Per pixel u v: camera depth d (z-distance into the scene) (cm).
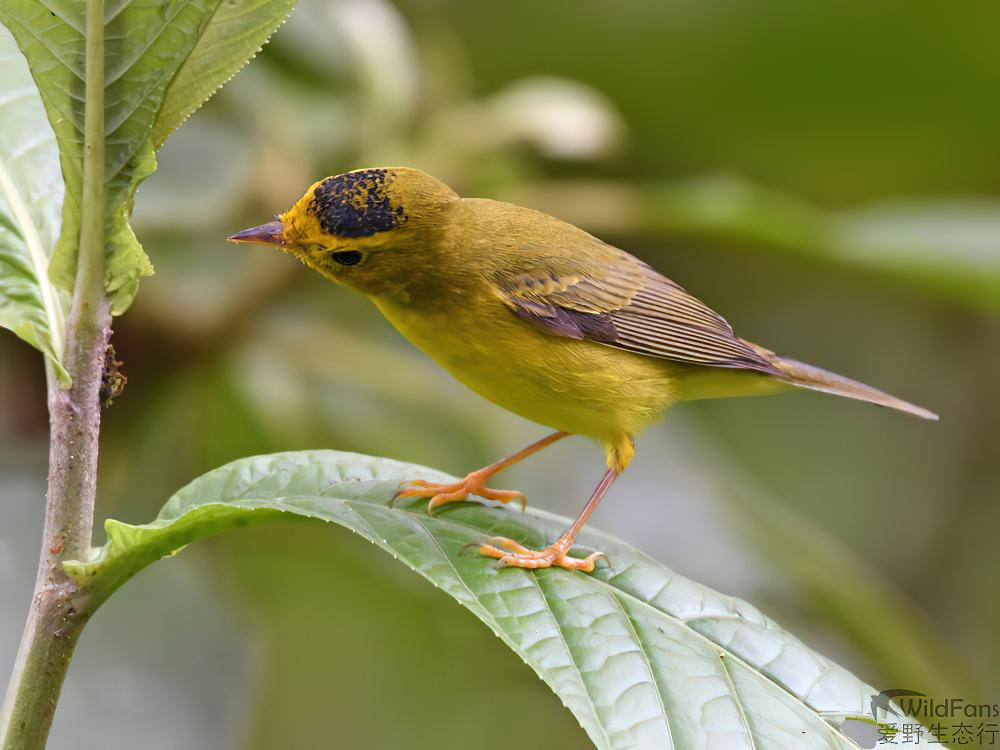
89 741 799
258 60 1065
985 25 1286
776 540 1110
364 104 1045
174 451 1112
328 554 1189
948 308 1451
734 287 1489
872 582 1262
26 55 485
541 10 1378
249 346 1088
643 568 617
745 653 567
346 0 1066
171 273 1073
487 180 1045
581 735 1221
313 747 1170
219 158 1049
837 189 1448
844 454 1499
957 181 1438
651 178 1405
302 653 1189
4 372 1006
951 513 1487
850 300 1546
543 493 1067
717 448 1241
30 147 592
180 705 832
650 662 538
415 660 1208
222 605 891
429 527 596
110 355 531
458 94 1118
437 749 1194
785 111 1382
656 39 1362
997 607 1450
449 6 1375
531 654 525
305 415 1105
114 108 498
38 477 907
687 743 503
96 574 495
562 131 1037
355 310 1211
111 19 483
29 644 488
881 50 1320
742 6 1328
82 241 511
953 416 1540
